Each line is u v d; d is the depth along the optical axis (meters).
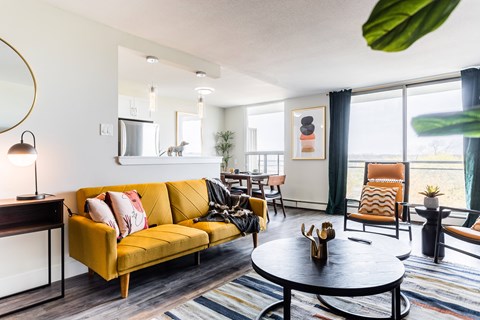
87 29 2.67
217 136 7.50
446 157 4.62
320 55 3.56
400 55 3.53
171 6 2.44
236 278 2.53
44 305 2.05
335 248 2.11
